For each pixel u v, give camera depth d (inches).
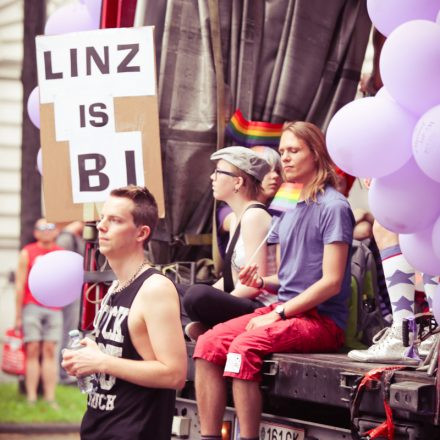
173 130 460.4
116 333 295.7
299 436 354.3
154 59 433.7
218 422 370.9
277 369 353.4
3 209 938.7
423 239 311.0
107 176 434.3
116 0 463.5
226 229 449.4
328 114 482.9
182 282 450.9
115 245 299.1
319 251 377.1
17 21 942.4
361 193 653.3
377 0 320.5
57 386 840.3
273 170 433.7
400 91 291.4
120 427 291.0
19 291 818.8
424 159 279.9
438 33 287.6
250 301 397.4
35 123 486.0
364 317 408.5
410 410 295.7
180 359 290.0
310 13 474.3
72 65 439.2
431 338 347.9
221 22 469.1
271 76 475.2
